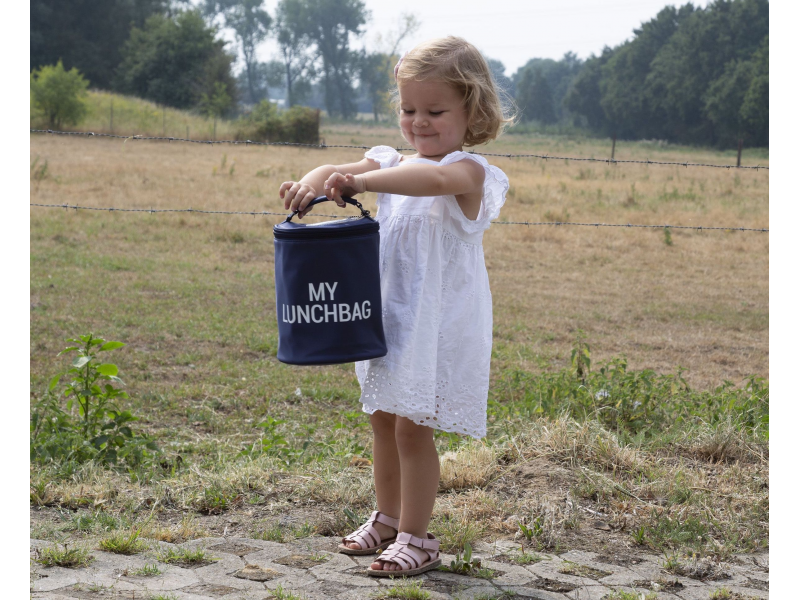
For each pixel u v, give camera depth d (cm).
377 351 227
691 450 392
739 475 352
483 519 295
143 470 359
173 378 604
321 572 239
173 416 505
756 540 280
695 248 1416
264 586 226
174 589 219
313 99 13100
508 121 274
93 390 386
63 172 1916
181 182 1892
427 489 246
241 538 270
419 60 245
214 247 1227
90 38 7200
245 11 11400
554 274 1173
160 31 6469
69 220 1341
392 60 8131
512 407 473
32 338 685
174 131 4197
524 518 292
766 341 857
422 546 245
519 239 1427
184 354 672
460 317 247
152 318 792
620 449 366
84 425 379
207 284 977
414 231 241
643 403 451
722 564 258
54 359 621
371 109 14212
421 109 248
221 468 352
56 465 340
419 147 254
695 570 249
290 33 11288
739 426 414
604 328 878
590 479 330
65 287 904
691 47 8494
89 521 277
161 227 1341
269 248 1248
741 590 235
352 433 466
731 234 1555
